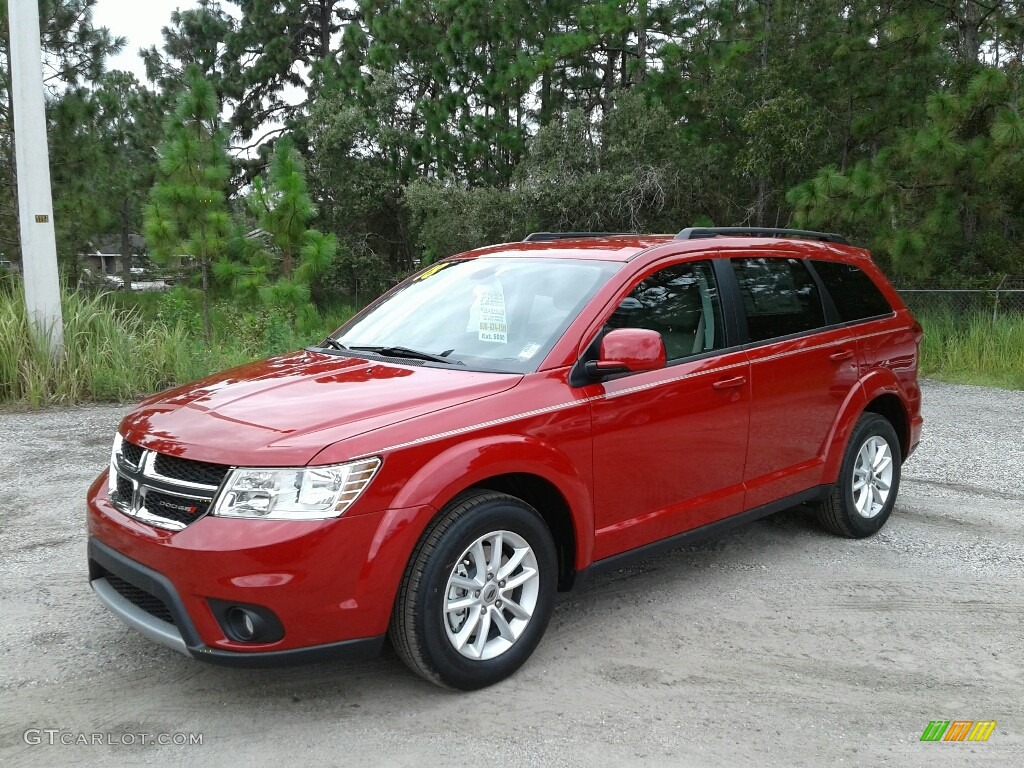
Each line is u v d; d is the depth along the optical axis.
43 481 6.58
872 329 5.55
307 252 13.76
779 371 4.80
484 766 3.08
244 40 34.94
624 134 20.42
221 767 3.07
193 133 14.02
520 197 20.42
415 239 26.20
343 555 3.17
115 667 3.78
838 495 5.33
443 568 3.38
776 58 18.08
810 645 4.06
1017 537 5.66
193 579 3.11
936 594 4.69
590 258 4.50
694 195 20.08
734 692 3.62
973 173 13.84
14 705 3.46
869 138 17.39
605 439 3.96
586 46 20.20
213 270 14.43
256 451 3.19
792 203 15.15
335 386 3.77
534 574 3.71
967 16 16.64
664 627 4.23
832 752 3.20
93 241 23.75
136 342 10.85
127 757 3.12
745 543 5.48
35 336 9.95
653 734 3.30
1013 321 14.43
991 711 3.51
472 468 3.44
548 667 3.81
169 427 3.51
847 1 17.47
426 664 3.40
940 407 10.82
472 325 4.32
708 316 4.60
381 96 26.00
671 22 20.86
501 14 21.97
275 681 3.67
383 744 3.21
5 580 4.69
